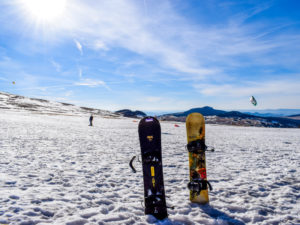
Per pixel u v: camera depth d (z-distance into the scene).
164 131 22.53
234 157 7.87
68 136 12.38
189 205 3.15
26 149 7.27
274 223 2.66
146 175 2.79
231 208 3.09
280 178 4.91
